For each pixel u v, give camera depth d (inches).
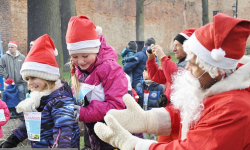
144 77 157.1
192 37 53.6
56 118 78.5
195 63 53.1
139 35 657.0
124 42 754.2
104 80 89.7
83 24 88.2
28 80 87.3
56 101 80.8
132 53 200.5
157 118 63.1
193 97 53.7
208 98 51.7
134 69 198.2
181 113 57.8
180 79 59.3
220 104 48.4
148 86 157.3
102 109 85.9
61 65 353.7
